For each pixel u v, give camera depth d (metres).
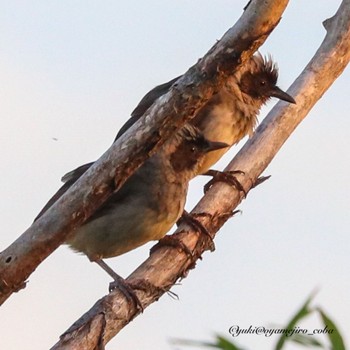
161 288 11.10
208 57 8.52
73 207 8.90
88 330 10.12
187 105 8.67
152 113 8.73
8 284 9.02
